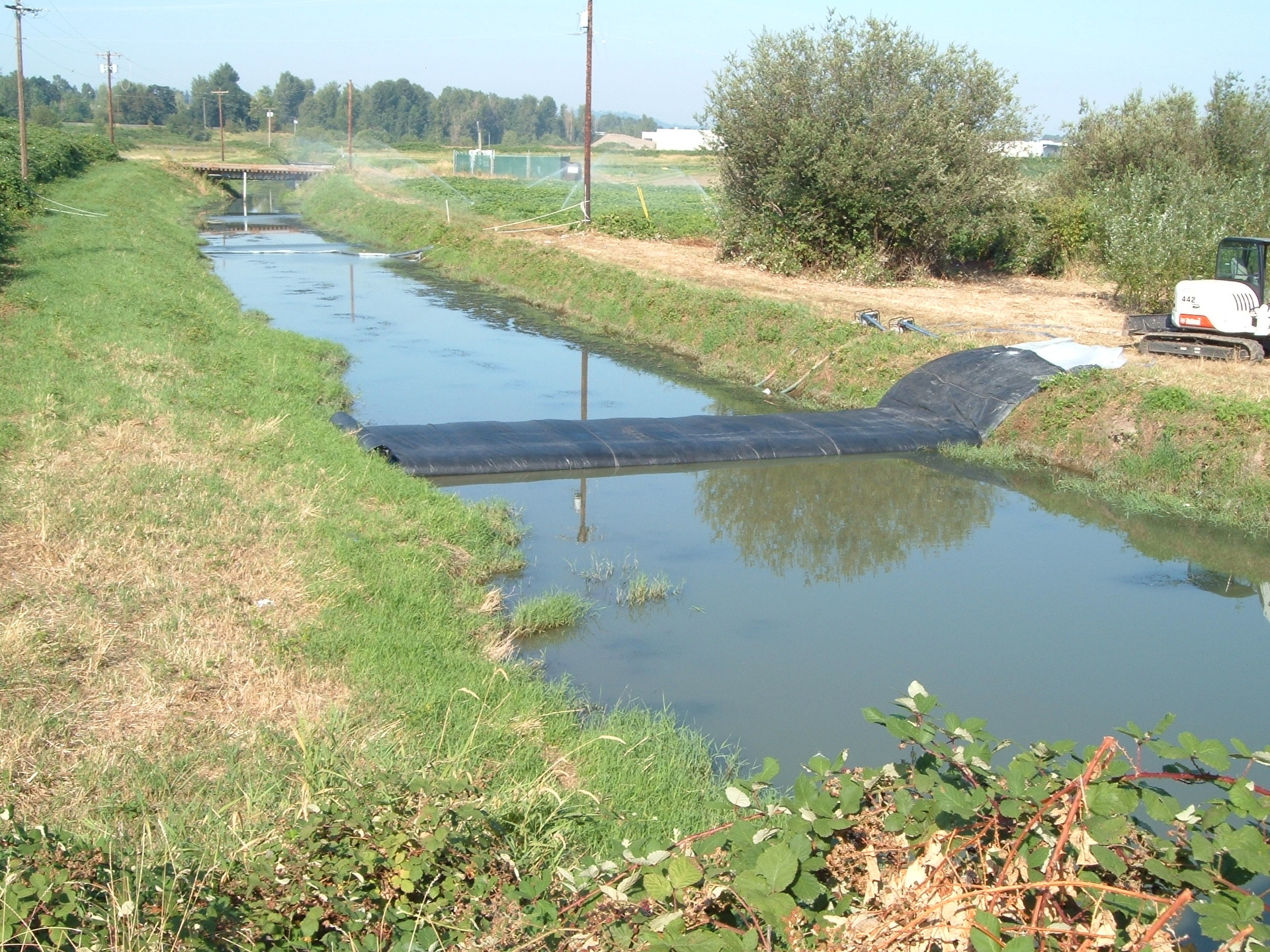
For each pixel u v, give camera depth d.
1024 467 14.58
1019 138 27.11
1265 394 14.26
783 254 27.75
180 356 16.61
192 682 6.99
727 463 14.73
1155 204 23.83
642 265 28.66
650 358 21.59
